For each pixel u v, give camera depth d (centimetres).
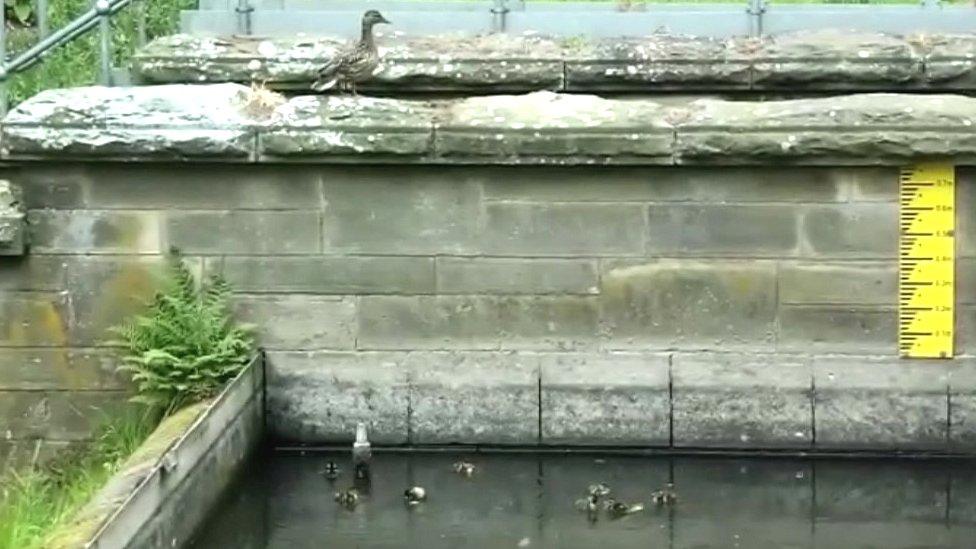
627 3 1106
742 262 913
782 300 916
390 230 923
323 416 940
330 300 930
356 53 973
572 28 1080
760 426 925
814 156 888
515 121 897
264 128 900
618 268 919
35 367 932
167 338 894
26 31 1142
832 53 980
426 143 896
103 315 928
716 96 991
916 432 919
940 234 904
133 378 907
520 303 927
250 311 931
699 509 849
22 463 930
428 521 834
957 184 899
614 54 993
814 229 908
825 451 925
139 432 884
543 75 991
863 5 1086
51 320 929
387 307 930
